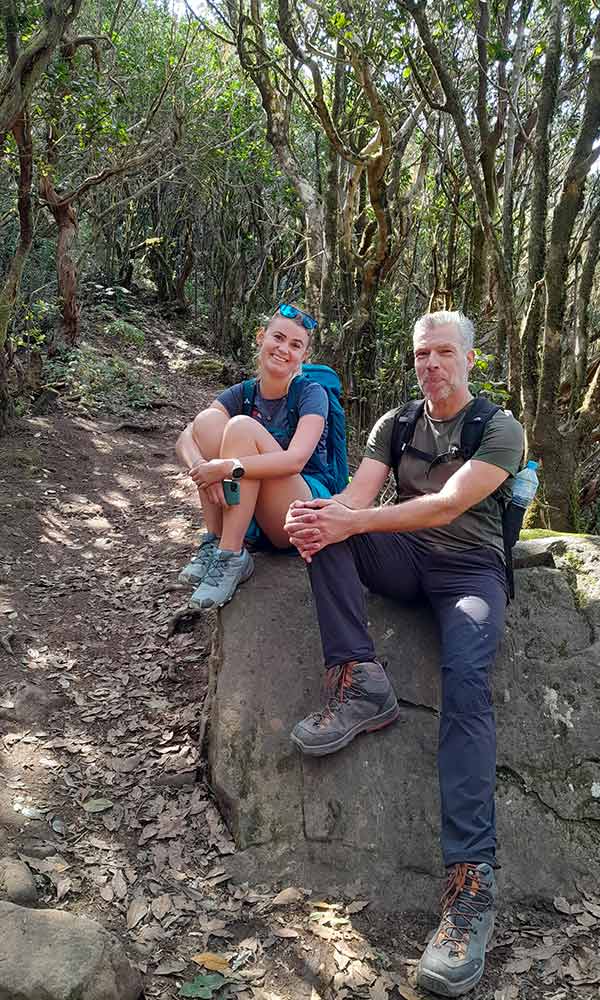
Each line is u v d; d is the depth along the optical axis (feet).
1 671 10.83
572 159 12.91
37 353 24.44
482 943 6.81
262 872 7.83
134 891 7.49
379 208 18.06
